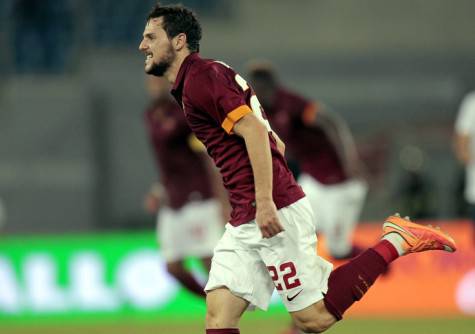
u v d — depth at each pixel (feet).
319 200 98.58
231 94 48.65
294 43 184.96
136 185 167.43
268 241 49.96
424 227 53.42
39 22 195.52
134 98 170.19
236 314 50.83
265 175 47.73
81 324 114.42
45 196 165.89
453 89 181.88
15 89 172.86
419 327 101.65
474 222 116.06
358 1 190.39
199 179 90.89
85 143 168.66
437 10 189.47
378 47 185.16
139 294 122.72
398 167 168.04
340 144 97.50
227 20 188.03
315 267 50.96
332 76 181.16
